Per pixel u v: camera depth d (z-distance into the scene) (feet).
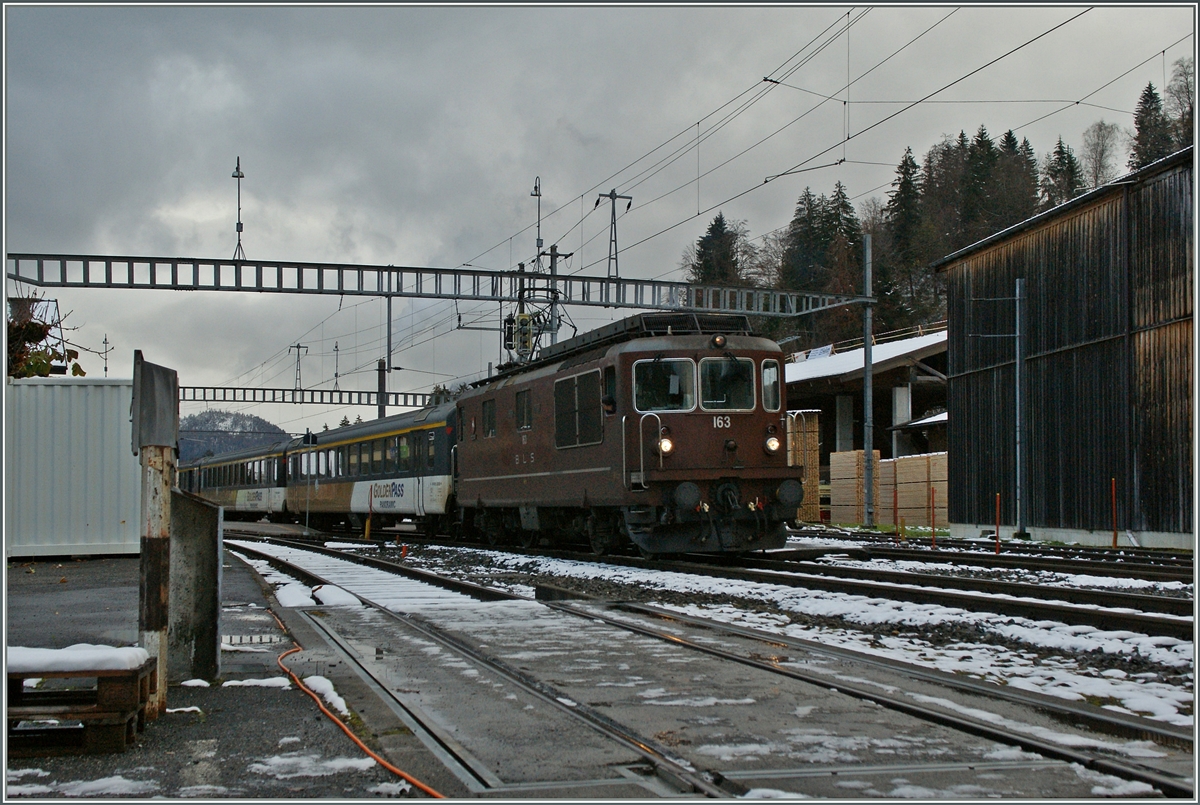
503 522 78.38
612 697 22.90
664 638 30.96
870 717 20.85
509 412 72.23
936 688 23.66
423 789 16.29
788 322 261.44
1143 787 16.24
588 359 60.75
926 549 73.36
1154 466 74.54
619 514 59.82
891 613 34.47
